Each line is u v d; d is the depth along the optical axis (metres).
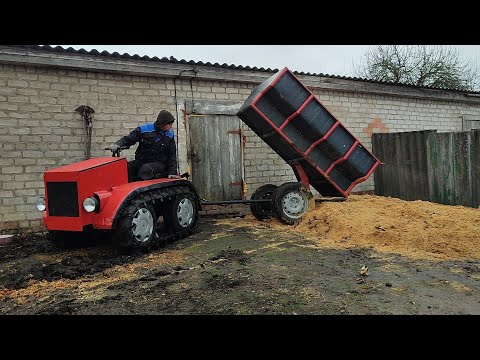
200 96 7.79
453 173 7.56
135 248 4.66
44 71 6.38
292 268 4.02
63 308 3.06
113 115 6.96
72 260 4.44
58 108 6.48
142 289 3.49
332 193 7.11
